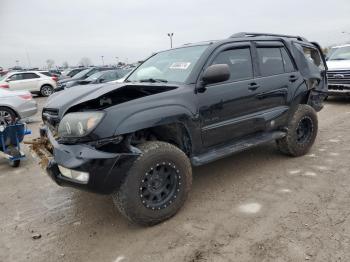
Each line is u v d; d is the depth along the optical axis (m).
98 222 3.50
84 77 16.38
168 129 3.54
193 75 3.71
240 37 4.42
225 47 4.08
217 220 3.33
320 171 4.47
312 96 5.34
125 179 3.09
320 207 3.45
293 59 4.96
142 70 4.57
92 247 3.04
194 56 3.99
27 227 3.49
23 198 4.25
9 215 3.79
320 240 2.86
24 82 18.95
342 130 6.68
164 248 2.93
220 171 4.68
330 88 9.84
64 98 3.83
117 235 3.21
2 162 5.94
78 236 3.25
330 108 9.27
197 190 4.09
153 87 3.47
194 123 3.57
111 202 3.95
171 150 3.31
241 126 4.13
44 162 3.51
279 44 4.83
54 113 3.77
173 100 3.41
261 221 3.25
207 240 3.00
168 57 4.41
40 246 3.12
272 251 2.76
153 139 3.59
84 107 3.33
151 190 3.26
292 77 4.82
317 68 5.46
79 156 2.99
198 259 2.74
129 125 3.05
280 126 4.75
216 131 3.85
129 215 3.16
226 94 3.89
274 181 4.22
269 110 4.52
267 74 4.52
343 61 9.91
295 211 3.40
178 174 3.39
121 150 3.09
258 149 5.59
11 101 8.76
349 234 2.92
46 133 4.00
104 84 3.98
